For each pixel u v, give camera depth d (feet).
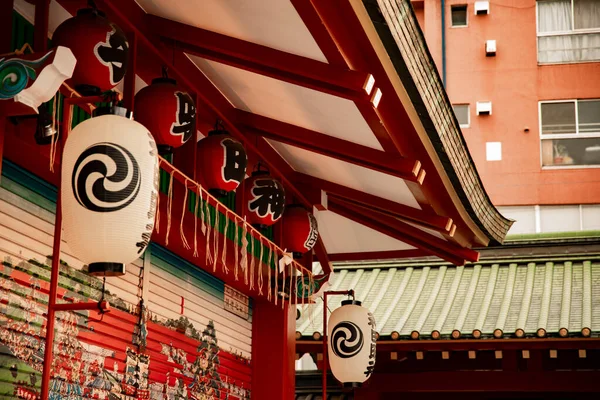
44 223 20.07
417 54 21.57
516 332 43.75
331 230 37.09
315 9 17.35
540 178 76.02
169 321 26.53
